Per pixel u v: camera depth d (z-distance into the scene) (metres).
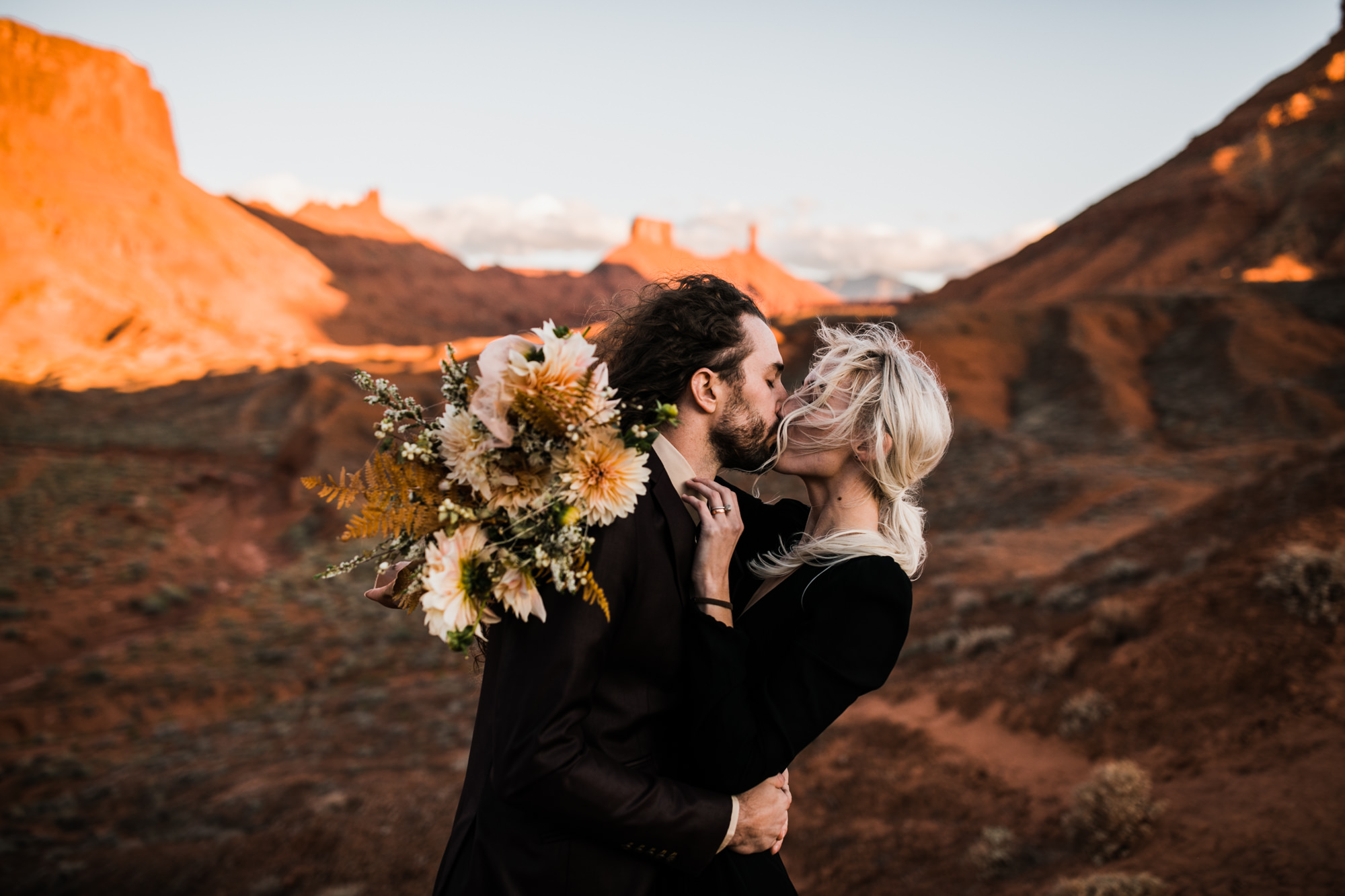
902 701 15.05
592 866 1.55
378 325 194.25
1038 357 73.12
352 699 27.33
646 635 1.60
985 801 10.23
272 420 84.00
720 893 1.67
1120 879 6.73
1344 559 10.41
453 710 23.98
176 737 27.75
